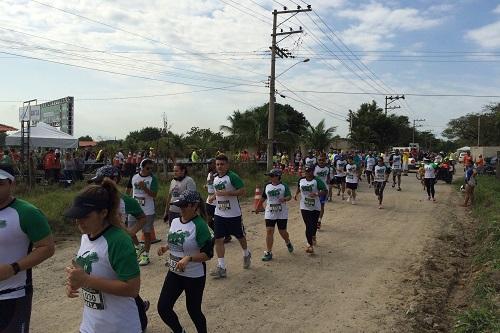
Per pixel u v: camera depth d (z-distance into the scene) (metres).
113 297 3.12
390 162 29.33
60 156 23.64
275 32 27.16
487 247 9.53
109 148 30.42
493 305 6.26
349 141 55.94
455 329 5.82
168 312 4.84
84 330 3.21
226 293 7.09
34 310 6.21
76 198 3.04
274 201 9.08
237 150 32.59
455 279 8.30
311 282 7.76
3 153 20.25
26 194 16.52
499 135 73.31
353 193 17.97
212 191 10.05
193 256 4.70
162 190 17.45
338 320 6.16
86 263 3.07
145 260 8.39
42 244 3.62
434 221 14.30
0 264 3.50
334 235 11.77
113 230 3.11
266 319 6.14
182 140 27.08
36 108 26.41
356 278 8.05
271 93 27.16
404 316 6.31
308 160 20.95
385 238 11.52
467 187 17.98
